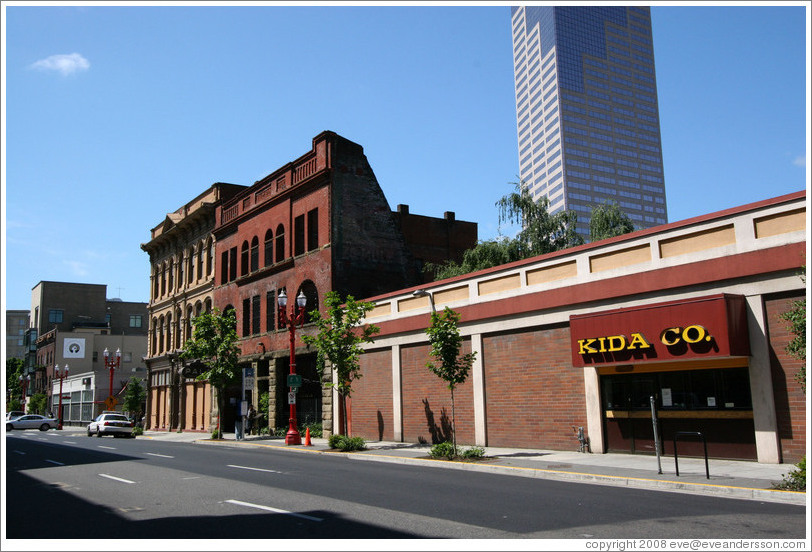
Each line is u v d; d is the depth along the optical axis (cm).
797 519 904
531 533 807
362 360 2753
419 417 2416
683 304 1559
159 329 5088
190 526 856
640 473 1366
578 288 1881
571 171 18225
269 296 3509
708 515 938
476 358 2127
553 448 1911
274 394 3322
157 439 3722
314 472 1561
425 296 2450
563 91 18688
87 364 8756
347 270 3034
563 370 1911
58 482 1397
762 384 1477
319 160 3159
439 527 845
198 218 4456
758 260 1497
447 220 3962
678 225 1670
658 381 1702
